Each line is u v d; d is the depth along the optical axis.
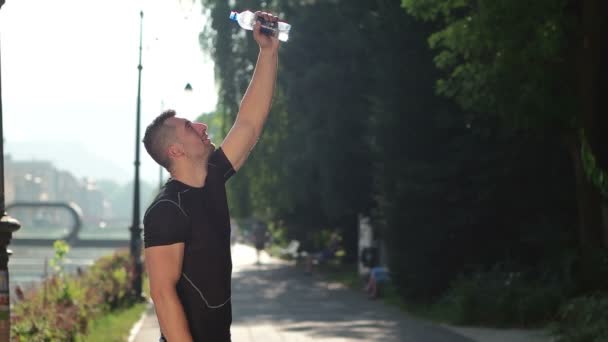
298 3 31.89
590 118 14.40
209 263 3.51
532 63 15.80
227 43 28.69
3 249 6.88
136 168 27.06
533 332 16.39
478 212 20.94
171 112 3.71
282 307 23.80
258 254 53.66
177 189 3.56
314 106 30.12
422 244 21.34
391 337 16.14
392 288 26.19
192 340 3.43
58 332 12.31
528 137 20.09
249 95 3.94
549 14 15.09
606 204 16.92
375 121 22.42
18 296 14.30
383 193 22.27
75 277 21.14
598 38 14.27
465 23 16.20
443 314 19.66
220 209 3.61
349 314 21.56
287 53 31.72
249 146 3.84
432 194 21.06
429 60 21.70
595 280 16.81
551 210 20.98
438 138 21.62
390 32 22.08
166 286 3.44
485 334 16.45
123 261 28.95
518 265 20.17
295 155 34.84
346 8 28.64
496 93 16.31
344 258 44.53
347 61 29.45
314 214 40.12
